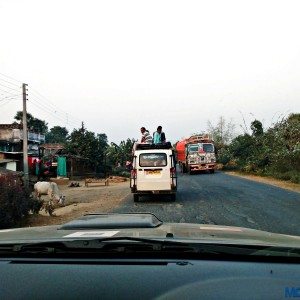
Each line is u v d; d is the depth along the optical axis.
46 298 1.46
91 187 32.44
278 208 14.05
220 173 39.38
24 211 13.52
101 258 1.68
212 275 1.53
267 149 38.03
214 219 12.01
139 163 17.23
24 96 34.81
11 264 1.68
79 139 51.25
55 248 1.72
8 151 53.00
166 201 17.38
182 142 42.91
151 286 1.48
